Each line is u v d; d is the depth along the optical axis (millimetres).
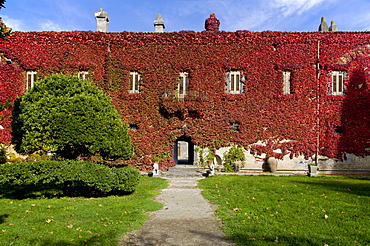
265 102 21188
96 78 21438
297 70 21297
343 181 16031
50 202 10484
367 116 20516
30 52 21484
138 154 21141
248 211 9211
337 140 20656
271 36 21516
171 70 21531
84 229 7191
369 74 20844
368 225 7527
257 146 20969
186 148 39594
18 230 6984
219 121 21203
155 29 23219
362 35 21188
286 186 13836
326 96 20984
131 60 21625
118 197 11664
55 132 11898
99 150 12562
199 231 7340
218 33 21578
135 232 7230
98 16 23469
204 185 15219
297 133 20922
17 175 10914
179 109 20703
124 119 21312
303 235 6719
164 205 10578
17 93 21250
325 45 21344
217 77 21438
